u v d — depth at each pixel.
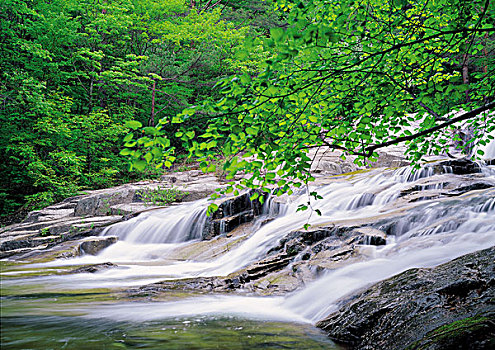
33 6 19.80
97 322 3.99
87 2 21.09
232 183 2.74
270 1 2.93
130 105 24.75
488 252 3.75
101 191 16.69
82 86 22.92
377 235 6.16
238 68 22.91
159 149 2.04
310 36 1.89
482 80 3.47
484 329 2.41
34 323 3.91
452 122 2.72
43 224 12.98
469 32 2.70
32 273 7.57
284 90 2.27
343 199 10.06
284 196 11.31
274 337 3.50
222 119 2.18
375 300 3.69
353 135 2.86
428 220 6.46
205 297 5.35
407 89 2.75
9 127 18.33
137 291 5.75
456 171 10.06
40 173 16.95
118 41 23.50
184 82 23.89
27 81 16.44
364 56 2.61
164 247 10.68
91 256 10.31
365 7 2.74
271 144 2.32
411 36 2.85
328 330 3.67
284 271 6.21
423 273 3.87
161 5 23.34
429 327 2.82
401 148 15.93
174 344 3.24
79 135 19.09
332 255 5.97
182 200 15.22
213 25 24.52
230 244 9.38
